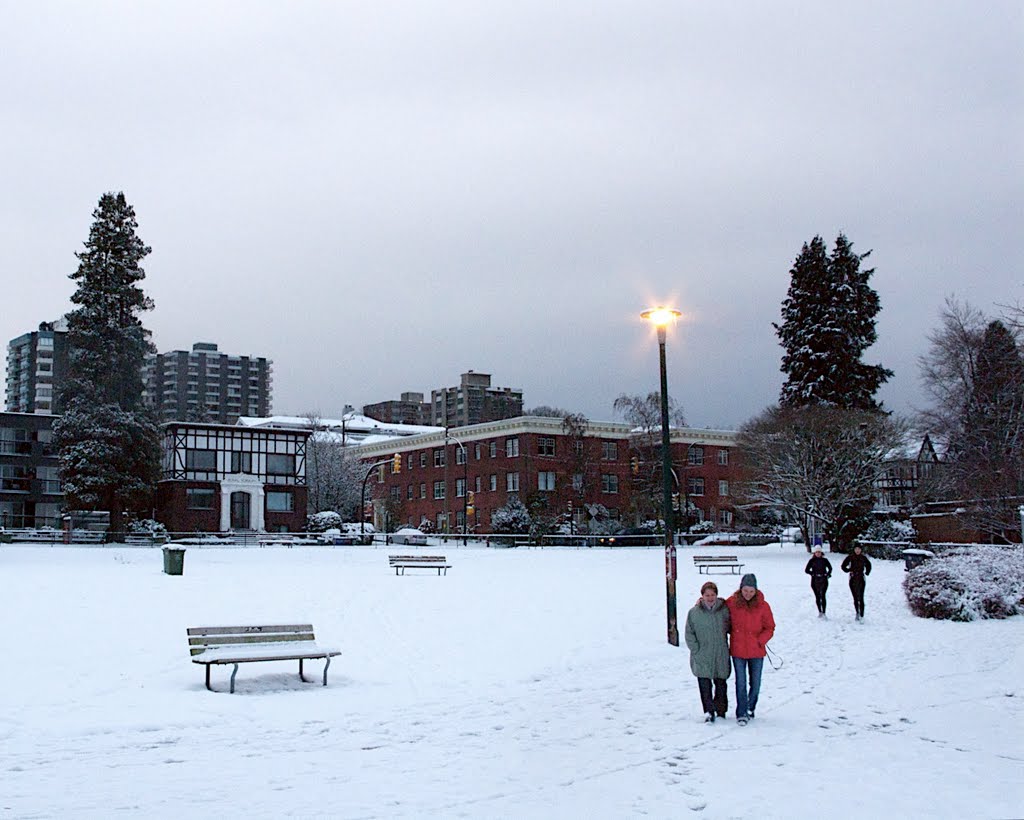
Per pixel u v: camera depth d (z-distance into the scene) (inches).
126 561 1692.9
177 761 413.1
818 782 383.6
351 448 4239.7
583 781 386.0
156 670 631.8
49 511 3590.1
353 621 892.0
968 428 2007.9
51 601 945.5
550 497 3363.7
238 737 458.9
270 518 3034.0
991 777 391.5
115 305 2541.8
